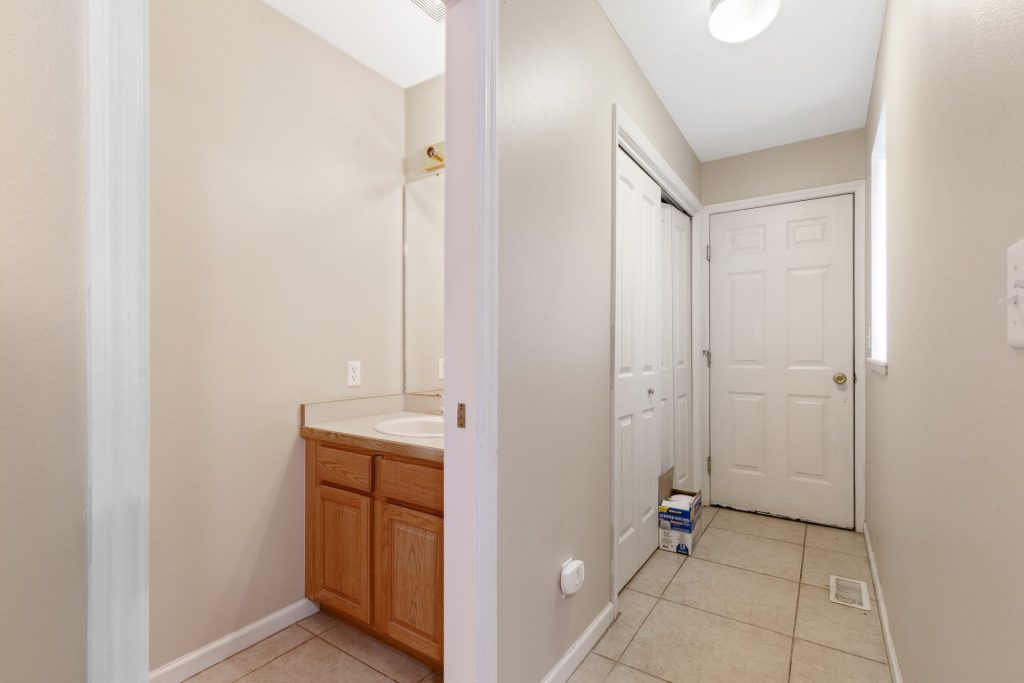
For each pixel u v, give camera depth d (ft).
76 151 1.86
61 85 1.82
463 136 4.10
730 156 10.56
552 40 4.95
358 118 7.25
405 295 7.89
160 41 5.14
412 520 5.19
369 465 5.60
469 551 4.03
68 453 1.85
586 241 5.64
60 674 1.82
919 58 4.10
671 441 9.77
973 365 2.77
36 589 1.77
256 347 5.98
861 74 7.48
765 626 6.07
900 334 5.13
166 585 5.15
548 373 4.88
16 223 1.72
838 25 6.36
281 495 6.21
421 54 7.13
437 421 6.92
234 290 5.77
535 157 4.66
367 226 7.39
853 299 9.37
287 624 6.16
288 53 6.34
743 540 8.82
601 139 6.01
